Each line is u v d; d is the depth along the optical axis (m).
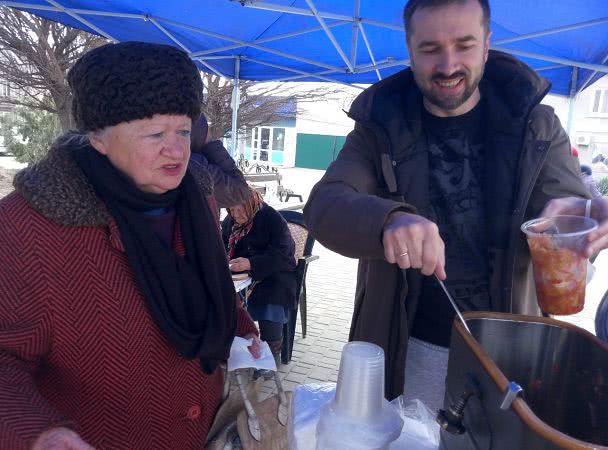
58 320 1.05
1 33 7.80
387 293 1.42
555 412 0.88
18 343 1.00
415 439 0.95
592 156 19.42
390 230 0.96
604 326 1.05
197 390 1.26
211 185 1.42
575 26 3.91
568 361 0.87
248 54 5.81
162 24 4.77
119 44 1.03
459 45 1.28
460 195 1.44
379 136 1.42
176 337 1.15
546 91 1.38
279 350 3.64
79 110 1.05
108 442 1.15
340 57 5.43
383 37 4.78
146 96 0.99
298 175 20.95
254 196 3.39
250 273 3.33
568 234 1.05
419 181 1.45
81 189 1.05
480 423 0.72
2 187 11.41
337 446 0.81
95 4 4.31
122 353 1.12
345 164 1.41
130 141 1.04
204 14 4.43
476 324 0.90
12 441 0.85
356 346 0.87
